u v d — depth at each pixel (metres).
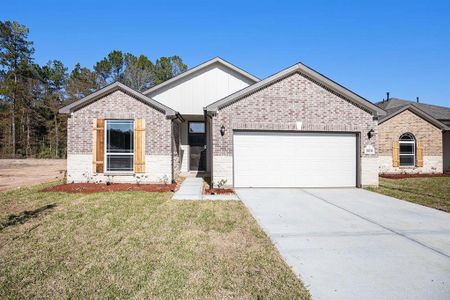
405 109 17.50
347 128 12.34
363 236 5.81
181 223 6.47
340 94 12.34
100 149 12.14
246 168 11.95
